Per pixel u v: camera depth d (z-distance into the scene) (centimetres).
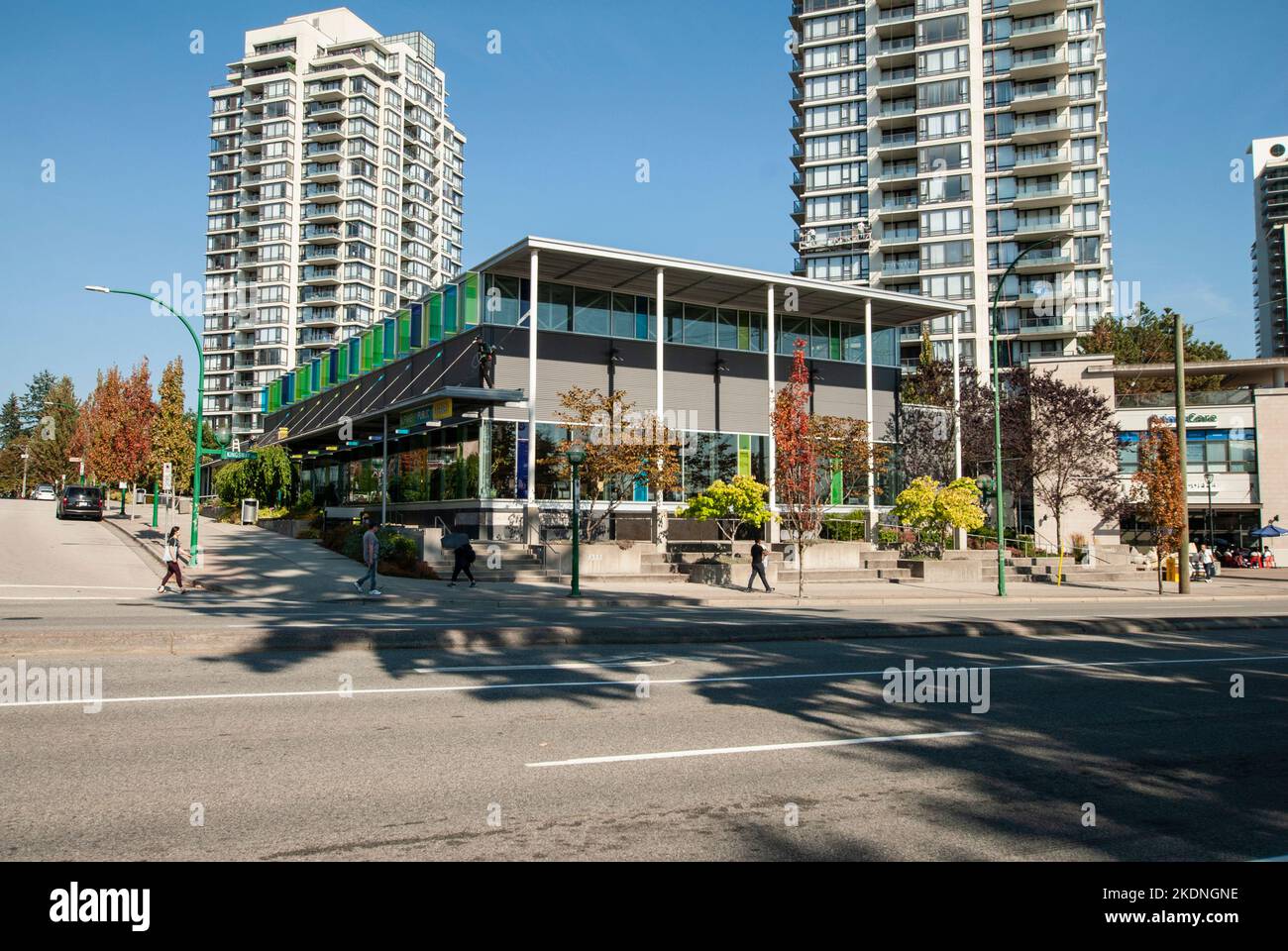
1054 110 7469
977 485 3231
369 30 12619
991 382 4744
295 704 797
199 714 752
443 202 13238
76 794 547
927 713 838
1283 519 4812
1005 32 7562
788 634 1345
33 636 1023
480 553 2836
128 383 4366
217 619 1482
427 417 3534
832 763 660
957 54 7525
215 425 11344
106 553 3098
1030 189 7450
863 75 8000
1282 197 16700
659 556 3016
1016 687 982
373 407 4228
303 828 502
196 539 2758
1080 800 592
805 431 2775
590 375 3528
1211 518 4659
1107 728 802
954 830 529
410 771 611
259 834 492
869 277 7688
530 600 2122
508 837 496
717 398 3825
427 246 12775
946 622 1496
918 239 7538
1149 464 3284
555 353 3466
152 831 492
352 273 11150
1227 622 1711
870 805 568
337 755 644
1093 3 7412
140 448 4219
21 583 2306
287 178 11269
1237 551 4738
